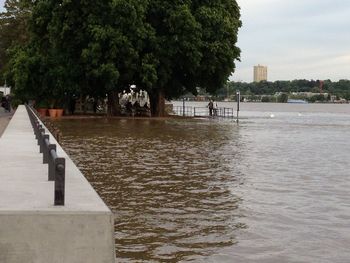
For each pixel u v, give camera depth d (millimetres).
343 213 10375
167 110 64875
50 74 45656
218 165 17250
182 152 20781
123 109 56594
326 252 7812
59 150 10859
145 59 43500
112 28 42250
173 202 11258
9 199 5770
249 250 7867
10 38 68500
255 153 21172
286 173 15797
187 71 48281
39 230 5086
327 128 39000
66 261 5109
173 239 8391
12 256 5047
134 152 20406
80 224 5125
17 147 11750
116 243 8109
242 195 12164
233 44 48812
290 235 8727
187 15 43219
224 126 38438
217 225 9320
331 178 14906
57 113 46031
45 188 6512
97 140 24969
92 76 44219
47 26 45312
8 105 55219
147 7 43594
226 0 49438
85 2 42312
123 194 12039
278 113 79938
